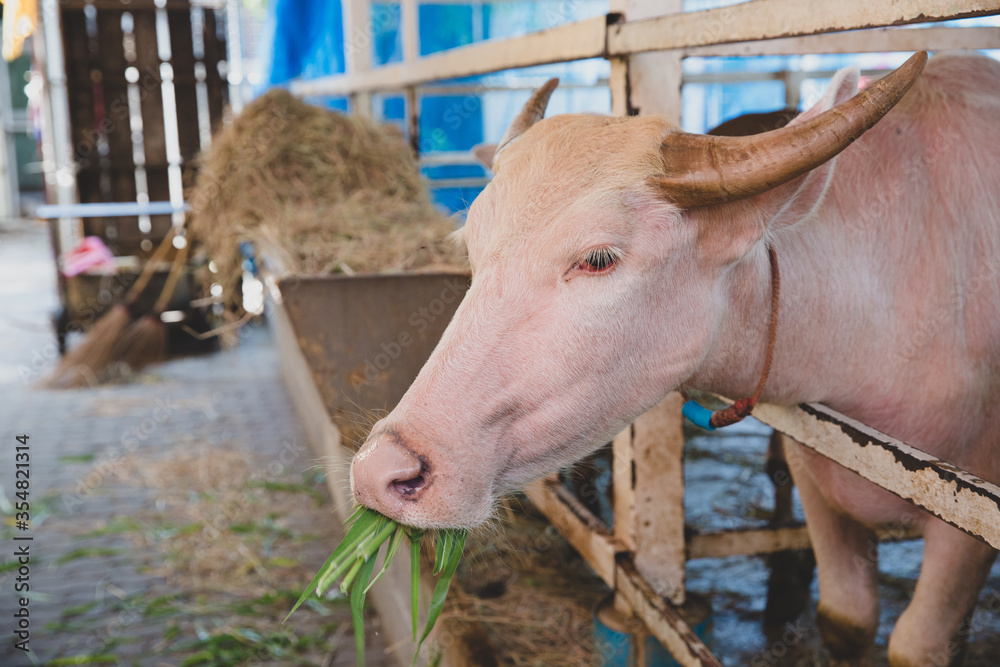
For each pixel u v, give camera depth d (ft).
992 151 6.50
